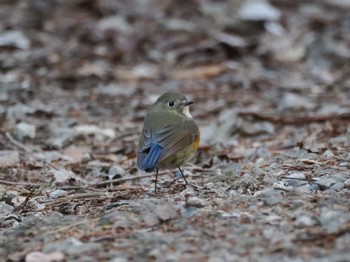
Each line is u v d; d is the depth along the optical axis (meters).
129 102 16.03
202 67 18.25
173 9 21.16
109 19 20.20
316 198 8.45
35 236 8.02
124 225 7.99
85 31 19.53
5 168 11.69
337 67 18.91
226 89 17.12
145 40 19.34
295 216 7.88
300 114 15.10
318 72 18.34
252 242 7.31
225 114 14.36
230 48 18.91
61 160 12.30
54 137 13.52
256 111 15.46
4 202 9.95
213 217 8.02
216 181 10.07
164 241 7.46
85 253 7.35
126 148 12.99
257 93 16.97
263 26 20.27
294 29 20.77
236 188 9.48
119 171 11.60
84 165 12.05
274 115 15.00
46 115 14.83
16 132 13.35
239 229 7.66
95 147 13.20
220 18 20.77
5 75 17.08
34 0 21.05
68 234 7.96
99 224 8.13
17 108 14.73
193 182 10.28
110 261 7.11
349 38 20.34
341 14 22.06
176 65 18.41
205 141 13.18
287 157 11.30
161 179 10.95
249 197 8.66
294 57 19.02
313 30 20.81
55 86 16.81
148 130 10.02
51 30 19.62
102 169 11.82
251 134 13.73
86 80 17.22
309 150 11.40
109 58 18.55
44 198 10.07
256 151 12.11
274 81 17.67
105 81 17.36
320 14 21.70
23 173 11.52
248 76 17.80
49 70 17.55
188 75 17.77
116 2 21.20
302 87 17.12
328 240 7.24
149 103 15.91
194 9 21.12
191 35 19.77
